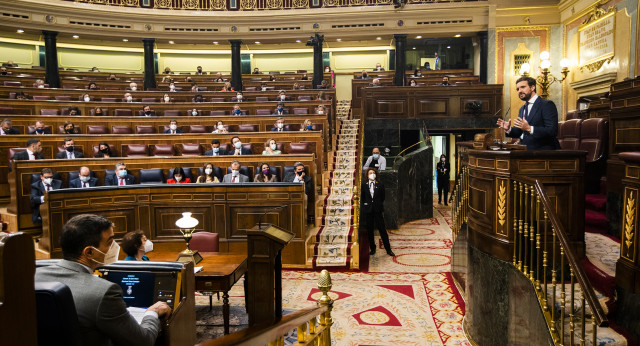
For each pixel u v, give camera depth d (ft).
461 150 23.29
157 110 40.57
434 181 59.31
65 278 6.72
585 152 12.56
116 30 53.31
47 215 20.15
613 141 16.62
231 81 56.54
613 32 36.09
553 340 10.52
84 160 25.39
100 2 52.19
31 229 23.47
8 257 3.84
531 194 11.95
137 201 22.58
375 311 17.58
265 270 12.00
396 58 53.47
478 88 45.34
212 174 26.76
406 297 19.08
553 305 10.78
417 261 24.59
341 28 54.08
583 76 41.93
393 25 52.75
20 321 3.99
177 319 8.70
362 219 30.50
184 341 9.15
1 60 58.54
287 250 23.31
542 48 48.01
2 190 26.50
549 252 12.79
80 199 21.01
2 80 46.42
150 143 30.91
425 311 17.57
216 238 17.61
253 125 35.22
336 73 67.05
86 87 50.62
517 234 12.66
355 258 23.13
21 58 59.77
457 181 23.57
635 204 10.50
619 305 11.28
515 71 48.65
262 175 25.96
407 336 15.42
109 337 6.73
